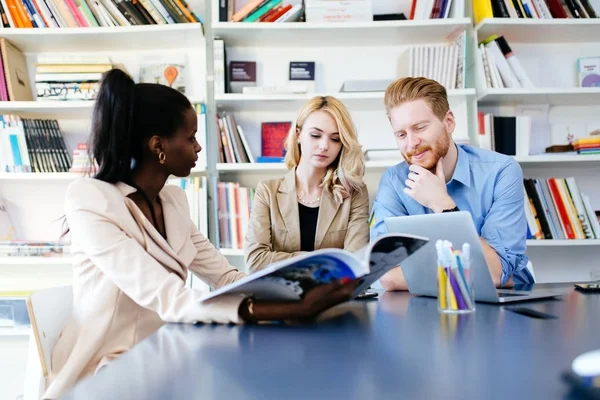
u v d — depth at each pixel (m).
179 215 1.40
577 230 2.58
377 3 2.87
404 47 2.87
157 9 2.61
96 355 1.16
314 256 0.79
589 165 2.81
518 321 0.88
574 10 2.65
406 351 0.67
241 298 0.94
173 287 1.01
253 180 2.81
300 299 0.90
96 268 1.19
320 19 2.65
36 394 1.17
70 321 1.21
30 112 2.74
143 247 1.18
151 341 0.79
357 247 2.04
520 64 2.80
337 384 0.53
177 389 0.53
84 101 2.60
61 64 2.63
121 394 0.52
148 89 1.29
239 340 0.78
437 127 1.72
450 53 2.62
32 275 2.81
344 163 2.08
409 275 1.32
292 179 2.13
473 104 2.63
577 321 0.86
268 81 2.85
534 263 2.84
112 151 1.25
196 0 2.84
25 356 2.73
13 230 2.74
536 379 0.52
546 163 2.75
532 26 2.63
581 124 2.84
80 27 2.60
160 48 2.84
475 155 1.82
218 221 2.57
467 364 0.59
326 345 0.72
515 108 2.83
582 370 0.47
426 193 1.69
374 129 2.87
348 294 0.90
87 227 1.11
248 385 0.54
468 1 2.69
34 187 2.82
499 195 1.74
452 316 0.95
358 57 2.87
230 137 2.64
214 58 2.61
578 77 2.82
